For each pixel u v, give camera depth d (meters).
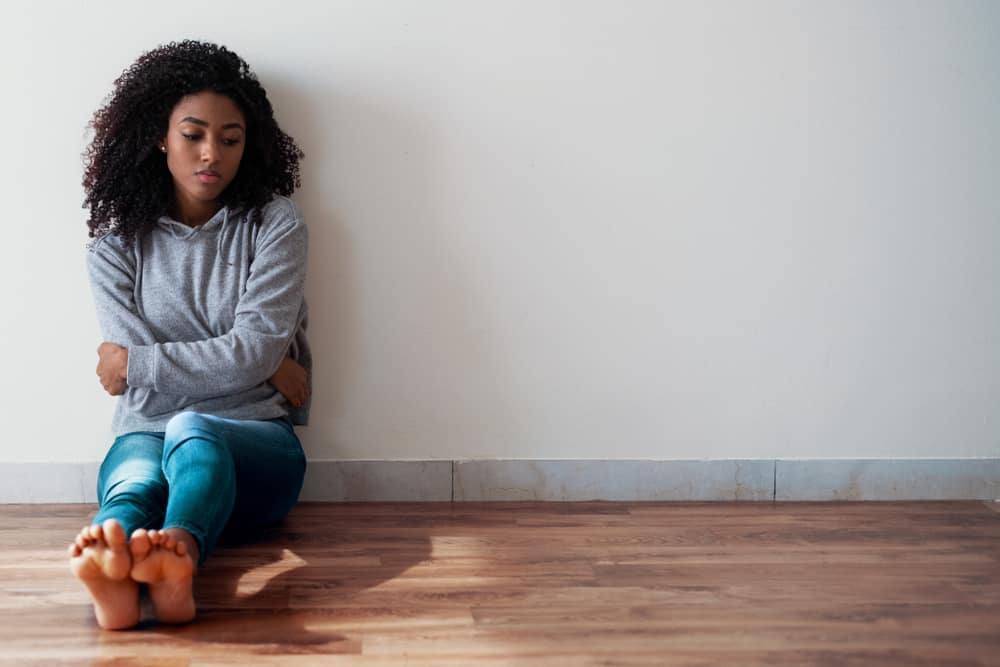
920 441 2.74
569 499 2.67
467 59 2.52
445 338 2.60
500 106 2.54
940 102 2.65
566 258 2.61
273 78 2.48
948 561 2.24
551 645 1.76
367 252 2.56
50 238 2.47
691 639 1.79
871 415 2.72
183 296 2.30
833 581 2.10
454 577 2.08
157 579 1.73
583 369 2.65
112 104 2.33
